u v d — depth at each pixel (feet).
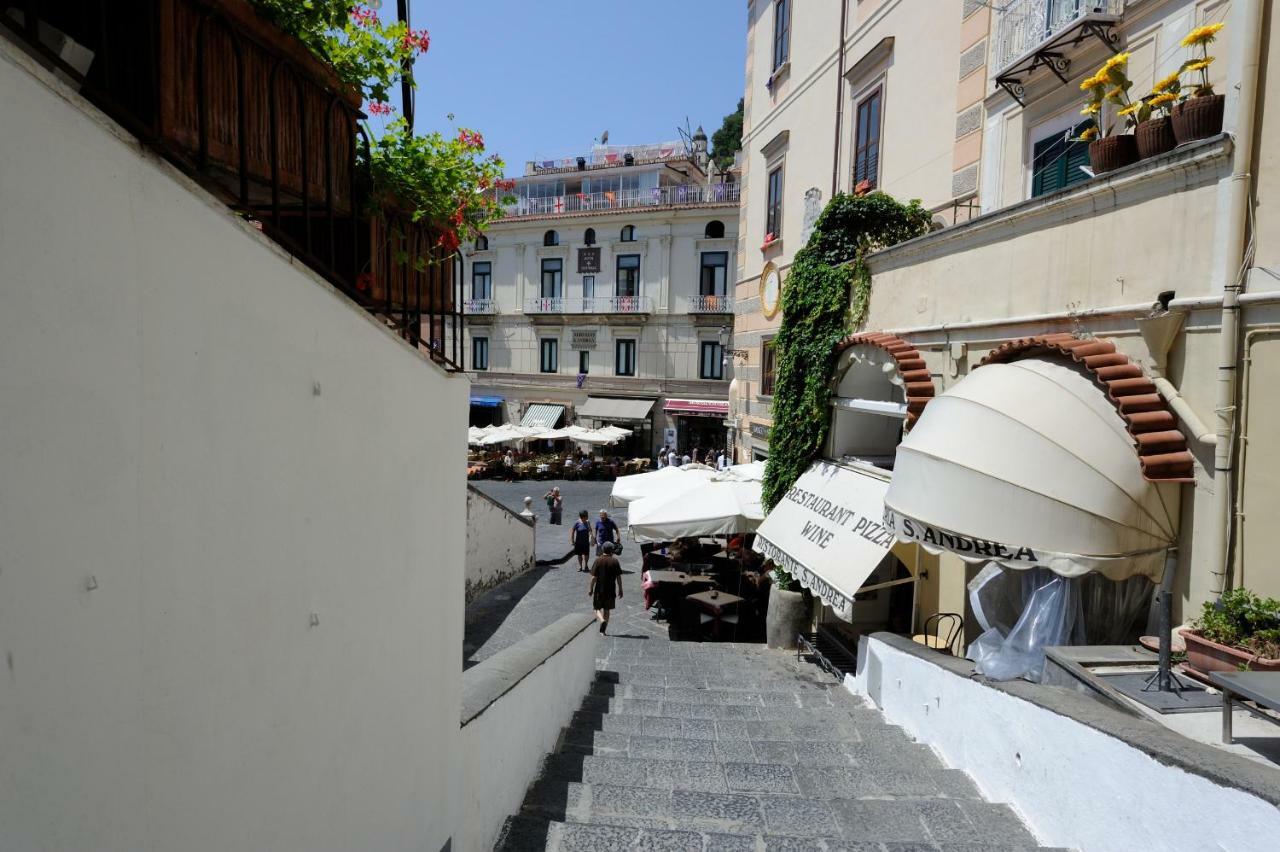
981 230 27.35
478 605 49.90
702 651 39.32
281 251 6.95
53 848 4.34
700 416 131.64
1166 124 20.43
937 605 30.01
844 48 48.57
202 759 5.85
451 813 12.41
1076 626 20.36
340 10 8.29
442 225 11.84
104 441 4.74
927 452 21.40
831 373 37.78
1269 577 17.03
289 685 7.20
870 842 14.42
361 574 8.87
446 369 12.35
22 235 4.08
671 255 130.93
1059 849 14.53
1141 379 19.75
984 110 35.06
